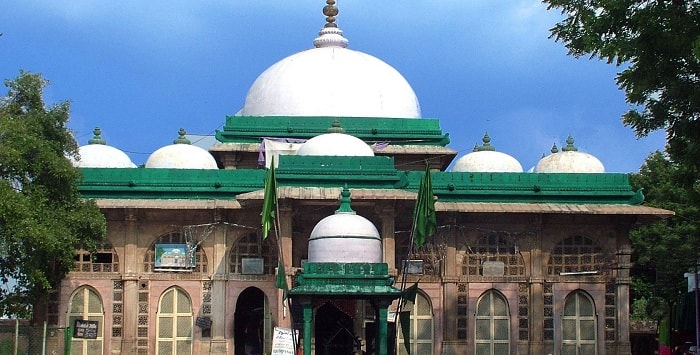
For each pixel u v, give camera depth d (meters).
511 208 40.75
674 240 47.66
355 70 48.06
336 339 36.50
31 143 34.25
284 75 47.84
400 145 46.22
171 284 40.69
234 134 45.75
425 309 41.03
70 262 35.94
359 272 32.66
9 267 34.22
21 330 34.66
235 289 40.66
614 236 41.72
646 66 24.17
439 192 41.53
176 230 41.06
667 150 26.02
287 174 39.44
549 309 41.31
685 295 35.38
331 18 51.75
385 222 38.84
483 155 45.78
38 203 34.28
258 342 43.06
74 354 40.09
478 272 41.34
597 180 42.25
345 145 41.28
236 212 40.91
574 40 25.88
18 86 36.00
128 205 40.16
